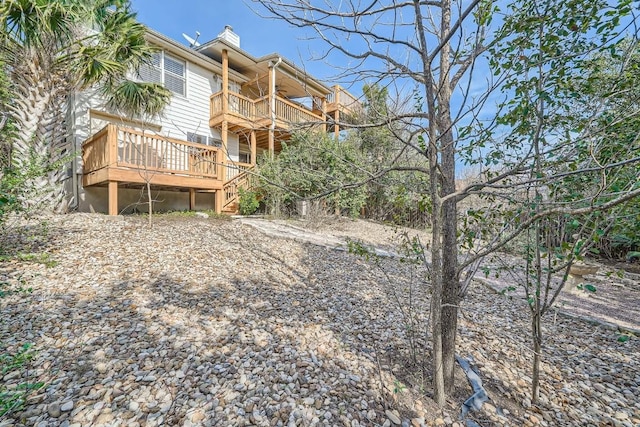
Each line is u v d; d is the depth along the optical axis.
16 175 3.58
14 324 2.50
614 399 2.05
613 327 3.15
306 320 2.99
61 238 4.50
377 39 1.69
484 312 3.55
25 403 1.71
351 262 5.29
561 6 1.59
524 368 2.39
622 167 1.55
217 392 1.90
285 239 6.32
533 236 2.11
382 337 2.74
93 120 7.41
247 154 11.45
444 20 1.81
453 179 1.94
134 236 5.05
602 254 6.59
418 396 1.95
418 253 2.38
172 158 7.13
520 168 1.74
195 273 3.95
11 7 4.52
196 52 8.92
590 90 1.70
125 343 2.36
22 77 5.30
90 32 6.68
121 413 1.71
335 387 2.00
